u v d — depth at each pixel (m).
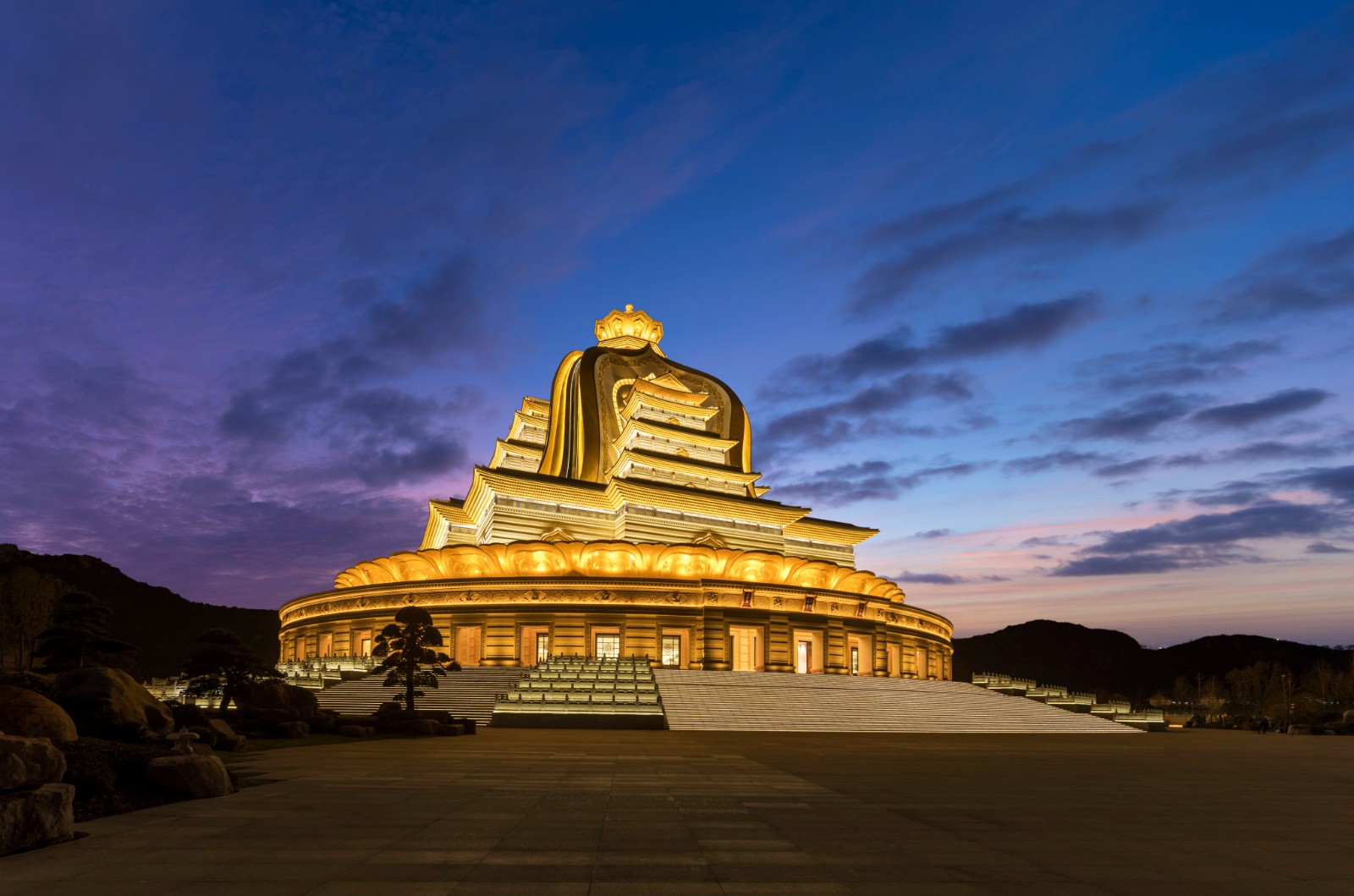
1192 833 13.42
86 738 18.34
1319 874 10.45
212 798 15.91
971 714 51.75
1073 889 9.51
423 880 9.59
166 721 24.28
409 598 65.25
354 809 14.63
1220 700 131.12
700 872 10.06
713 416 88.75
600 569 63.97
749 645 65.94
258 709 33.97
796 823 13.56
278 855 10.85
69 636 34.75
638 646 61.97
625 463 78.44
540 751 27.09
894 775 21.42
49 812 11.42
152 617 140.38
